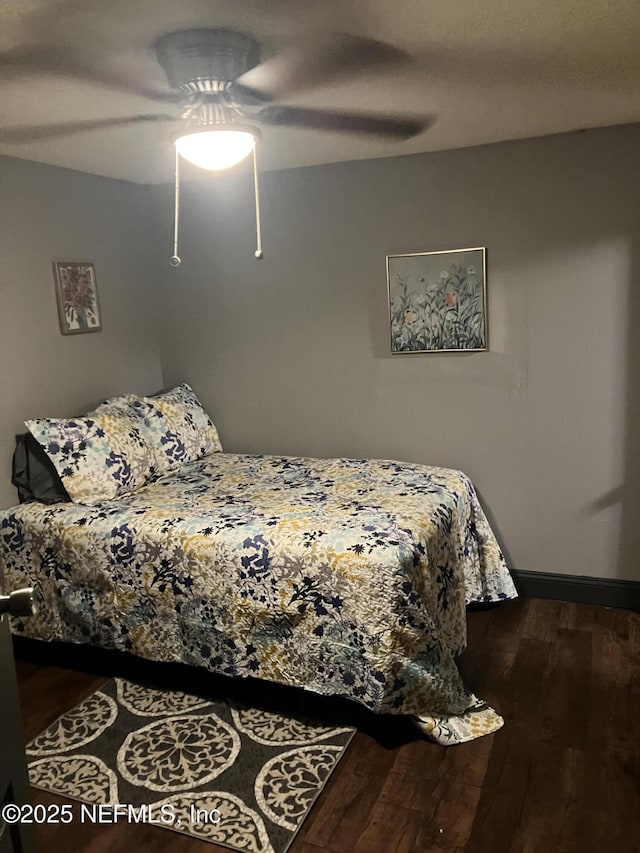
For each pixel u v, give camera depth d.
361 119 2.46
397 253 3.28
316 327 3.52
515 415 3.21
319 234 3.41
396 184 3.21
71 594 2.74
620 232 2.90
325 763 2.21
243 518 2.61
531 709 2.43
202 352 3.80
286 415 3.68
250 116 2.35
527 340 3.12
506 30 1.66
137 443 3.13
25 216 3.02
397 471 3.21
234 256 3.62
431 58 1.84
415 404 3.39
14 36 1.59
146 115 2.26
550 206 2.98
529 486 3.25
